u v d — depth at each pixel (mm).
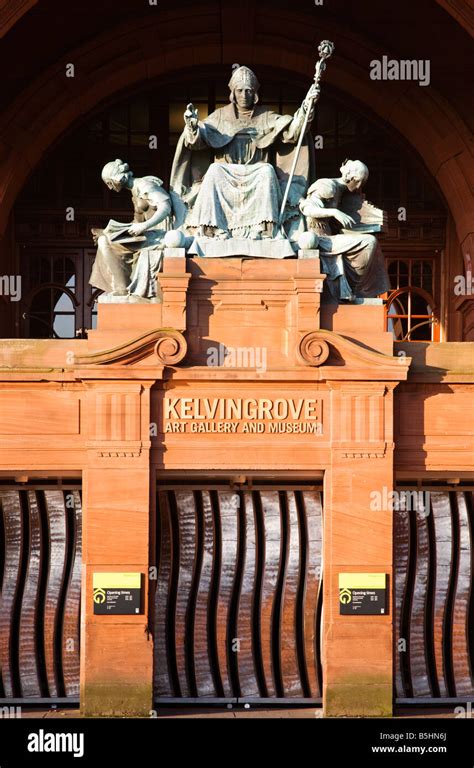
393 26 19438
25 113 19297
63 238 20797
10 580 13375
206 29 19656
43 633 13406
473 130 19578
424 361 13031
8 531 13461
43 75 19391
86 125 20922
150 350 12594
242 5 19453
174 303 12719
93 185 20906
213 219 13383
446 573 13633
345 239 13367
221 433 12742
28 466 12719
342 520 12680
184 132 13938
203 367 12641
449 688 13547
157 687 13227
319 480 13367
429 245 20938
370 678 12586
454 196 19812
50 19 18656
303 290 12734
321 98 21031
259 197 13492
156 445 12703
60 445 12727
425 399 13039
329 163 21094
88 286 20797
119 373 12539
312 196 13633
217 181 13555
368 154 21078
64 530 13461
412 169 21125
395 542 13625
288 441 12773
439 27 19125
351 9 19375
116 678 12484
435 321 20922
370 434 12711
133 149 20984
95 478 12578
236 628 13375
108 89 19922
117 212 20844
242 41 19781
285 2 19578
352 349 12656
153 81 20750
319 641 13367
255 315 12875
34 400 12750
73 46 19406
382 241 20938
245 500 13484
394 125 20328
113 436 12578
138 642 12523
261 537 13578
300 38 19781
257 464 12719
